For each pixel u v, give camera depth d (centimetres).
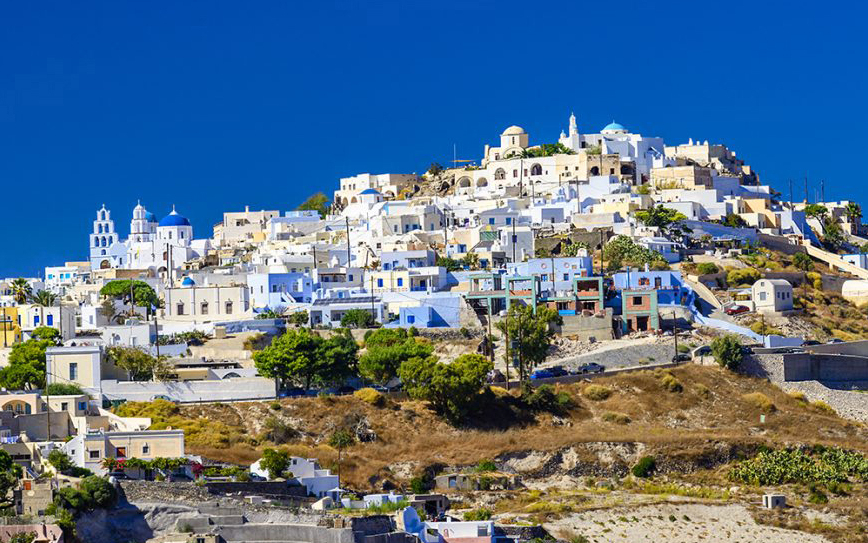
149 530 14850
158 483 15662
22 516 14338
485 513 17738
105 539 14638
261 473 17450
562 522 17975
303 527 14675
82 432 18350
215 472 17162
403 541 14825
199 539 14462
